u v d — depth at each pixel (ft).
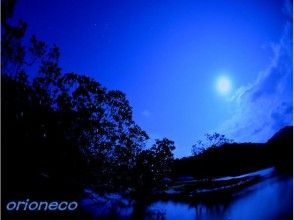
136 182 48.42
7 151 33.86
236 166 78.28
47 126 39.42
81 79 43.78
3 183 31.45
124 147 47.29
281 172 57.11
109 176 45.96
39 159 37.29
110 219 35.58
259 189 46.57
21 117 36.76
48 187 35.83
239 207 37.93
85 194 41.27
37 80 40.63
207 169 80.69
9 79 37.52
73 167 40.83
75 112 42.57
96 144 44.86
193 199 49.70
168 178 58.70
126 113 47.09
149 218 38.42
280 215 29.30
